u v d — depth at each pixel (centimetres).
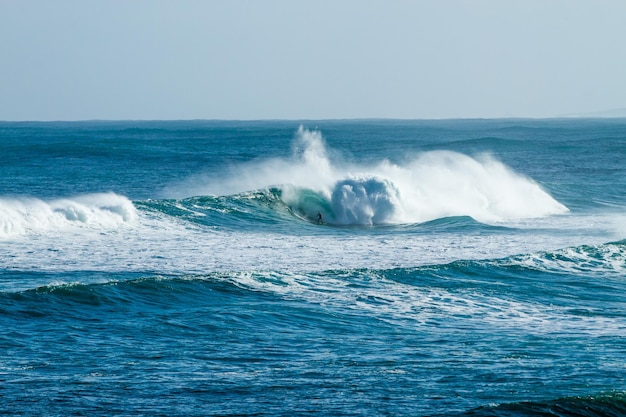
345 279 6850
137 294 6100
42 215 9800
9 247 8619
